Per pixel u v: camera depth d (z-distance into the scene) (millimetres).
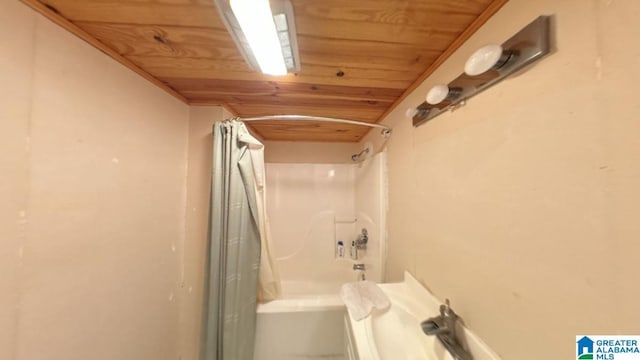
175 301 1382
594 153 416
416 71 1062
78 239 784
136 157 1057
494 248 655
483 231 700
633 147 366
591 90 421
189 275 1475
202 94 1378
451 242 866
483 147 700
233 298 1406
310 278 2520
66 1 663
